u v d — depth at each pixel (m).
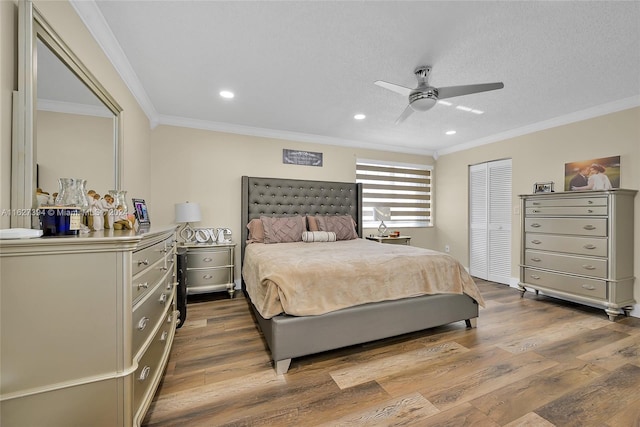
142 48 2.02
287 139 4.18
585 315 2.87
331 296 1.98
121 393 1.06
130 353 1.08
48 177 1.27
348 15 1.67
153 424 1.34
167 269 1.81
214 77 2.45
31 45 1.12
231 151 3.83
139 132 2.80
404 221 5.13
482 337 2.34
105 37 1.83
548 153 3.57
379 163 4.88
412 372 1.81
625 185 2.90
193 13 1.66
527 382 1.70
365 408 1.47
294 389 1.63
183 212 3.25
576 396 1.57
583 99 2.89
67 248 0.98
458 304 2.46
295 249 2.92
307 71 2.35
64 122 1.40
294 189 4.12
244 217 3.79
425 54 2.07
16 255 0.92
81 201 1.32
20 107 1.10
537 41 1.90
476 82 2.50
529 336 2.36
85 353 1.01
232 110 3.24
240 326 2.54
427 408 1.47
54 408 0.97
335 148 4.52
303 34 1.86
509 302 3.30
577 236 3.01
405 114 2.51
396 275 2.24
